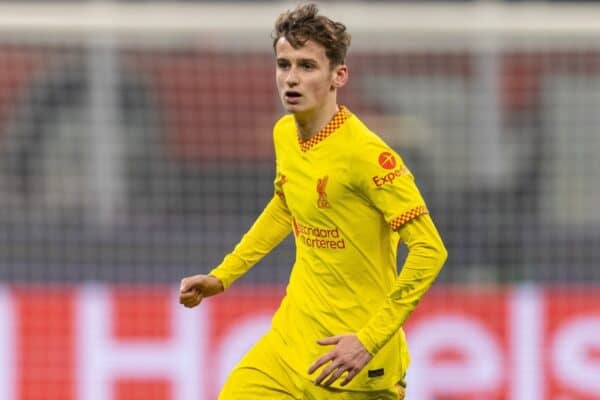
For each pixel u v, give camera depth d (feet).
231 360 91.56
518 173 106.22
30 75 105.50
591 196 106.01
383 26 108.17
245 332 92.02
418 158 107.14
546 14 110.93
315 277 53.93
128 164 103.96
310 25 50.90
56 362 91.35
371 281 53.16
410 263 50.44
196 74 107.76
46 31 104.88
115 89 103.45
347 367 49.55
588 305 95.50
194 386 90.99
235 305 92.43
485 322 93.76
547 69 107.96
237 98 107.86
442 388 92.22
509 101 108.17
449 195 104.22
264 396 55.36
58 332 91.91
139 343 91.86
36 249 94.22
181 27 105.40
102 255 94.58
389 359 54.24
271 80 108.68
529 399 92.63
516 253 101.40
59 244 94.48
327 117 52.16
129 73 106.11
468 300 93.86
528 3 120.47
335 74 51.96
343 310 53.36
